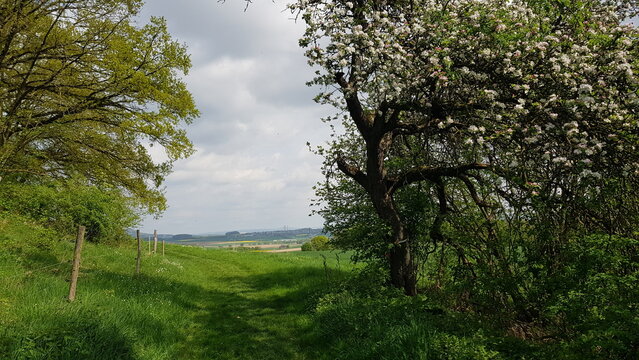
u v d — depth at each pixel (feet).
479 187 27.58
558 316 16.78
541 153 21.06
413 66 26.17
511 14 23.31
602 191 18.58
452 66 24.53
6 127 37.27
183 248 111.14
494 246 22.12
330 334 24.11
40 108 42.55
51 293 24.68
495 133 22.62
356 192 39.99
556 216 19.81
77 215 58.65
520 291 18.49
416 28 25.26
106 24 40.27
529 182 20.89
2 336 16.26
